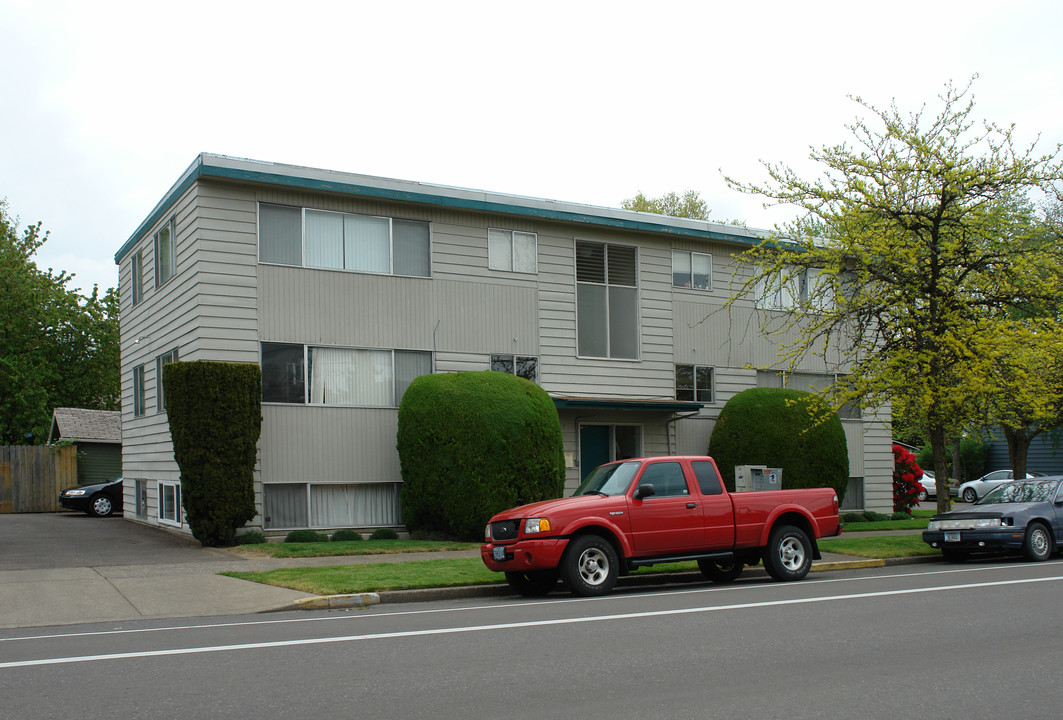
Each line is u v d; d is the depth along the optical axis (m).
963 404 19.02
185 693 6.70
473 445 18.44
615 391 23.11
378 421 20.14
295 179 19.33
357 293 20.11
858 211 18.20
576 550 12.32
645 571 14.83
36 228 42.28
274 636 9.18
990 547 16.38
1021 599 11.09
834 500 14.57
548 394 20.23
